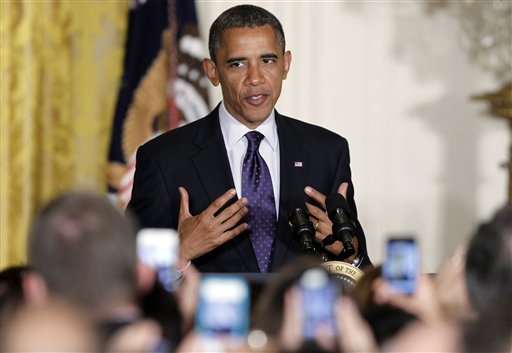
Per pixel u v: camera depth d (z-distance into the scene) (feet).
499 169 39.11
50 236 10.85
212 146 22.39
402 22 38.70
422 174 39.09
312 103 38.40
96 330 11.03
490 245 11.48
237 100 21.84
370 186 38.96
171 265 13.00
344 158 22.98
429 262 39.14
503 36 38.50
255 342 11.27
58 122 36.35
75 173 36.47
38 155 36.35
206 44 36.94
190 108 35.73
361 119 38.70
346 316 11.44
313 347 11.11
